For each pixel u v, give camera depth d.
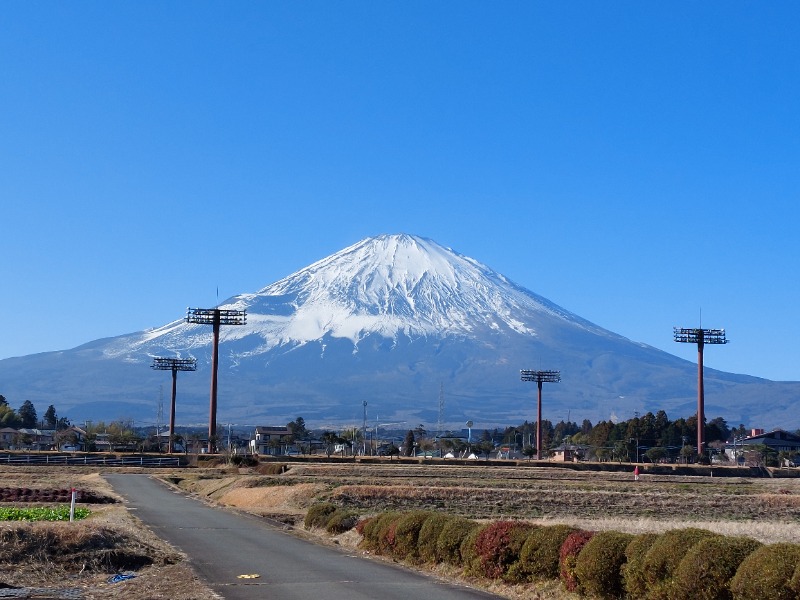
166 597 24.70
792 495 86.62
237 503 73.50
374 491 74.00
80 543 31.53
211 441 163.00
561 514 63.38
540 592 25.70
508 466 152.50
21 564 29.61
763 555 20.00
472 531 30.50
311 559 33.56
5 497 61.56
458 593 25.89
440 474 116.62
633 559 23.12
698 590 20.92
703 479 129.62
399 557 34.12
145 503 63.97
